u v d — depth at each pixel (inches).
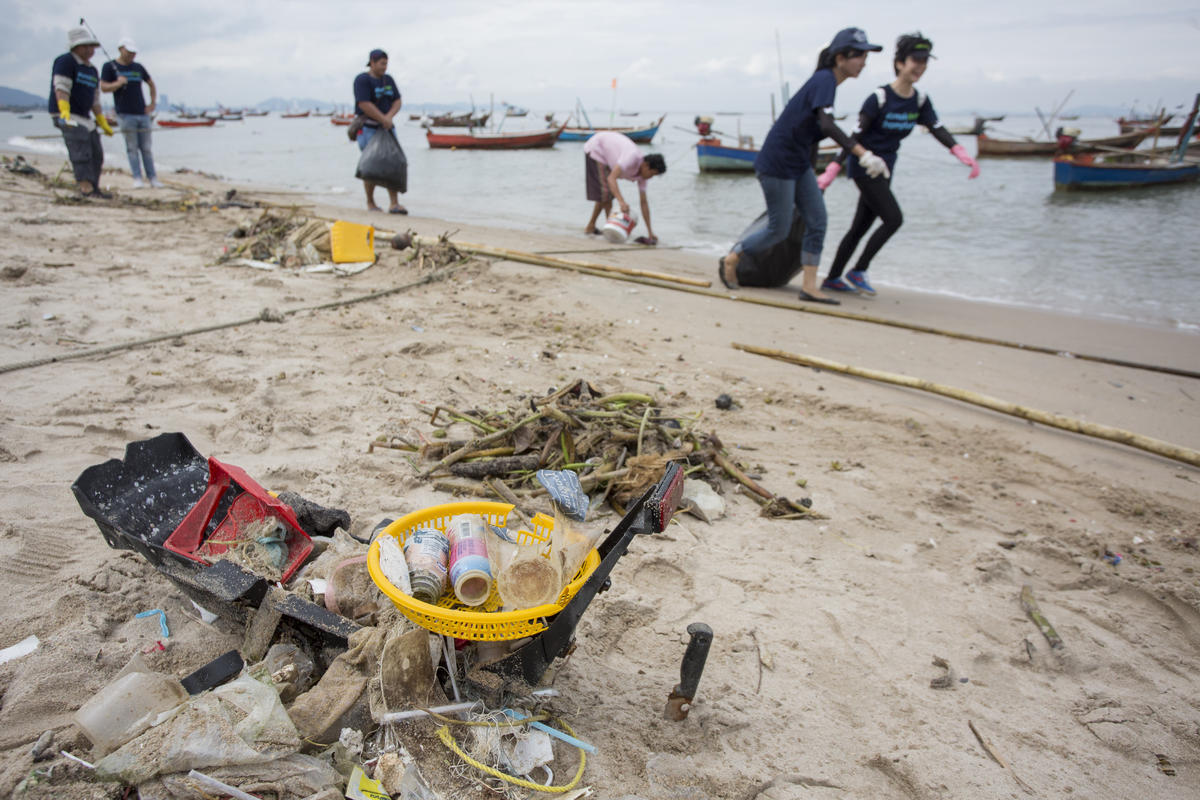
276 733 72.4
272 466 143.9
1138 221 531.5
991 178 812.6
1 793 67.9
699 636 84.2
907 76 293.1
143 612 99.3
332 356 209.3
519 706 84.9
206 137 1654.8
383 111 491.5
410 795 72.4
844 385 219.9
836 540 139.1
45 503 122.9
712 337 257.0
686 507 142.6
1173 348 265.6
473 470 145.9
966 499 157.3
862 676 103.7
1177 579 132.3
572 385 169.5
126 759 68.1
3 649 89.7
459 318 254.7
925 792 84.7
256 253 324.8
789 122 295.4
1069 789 87.5
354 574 94.0
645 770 82.1
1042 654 112.0
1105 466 177.9
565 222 530.6
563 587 76.7
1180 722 99.7
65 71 422.0
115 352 198.7
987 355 252.7
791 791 83.0
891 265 410.6
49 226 361.4
